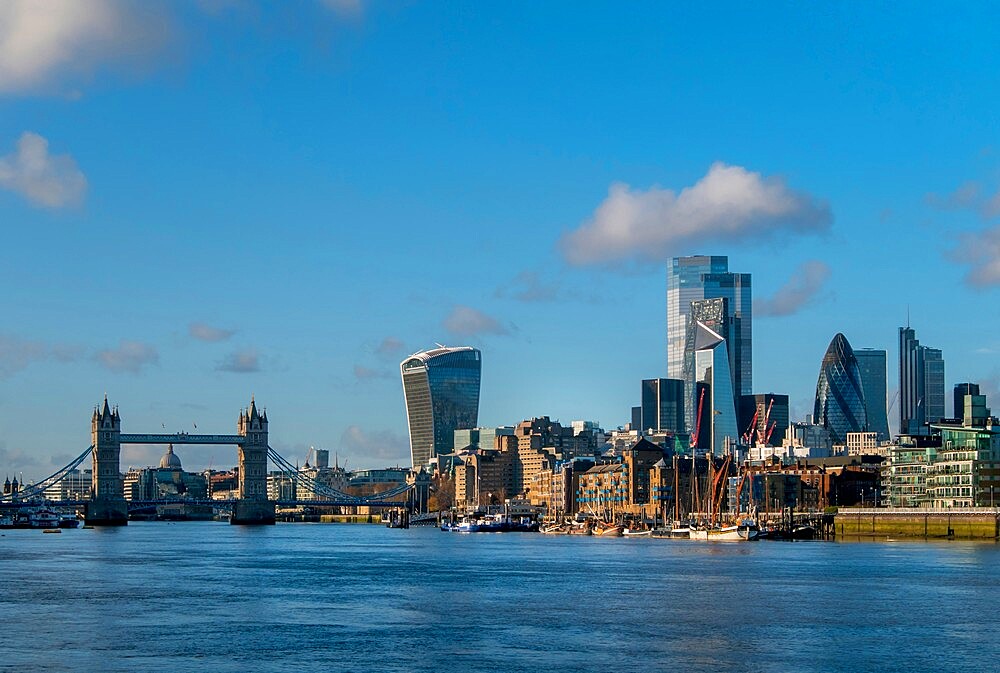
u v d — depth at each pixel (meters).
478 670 146.88
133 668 147.25
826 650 160.50
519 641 167.75
